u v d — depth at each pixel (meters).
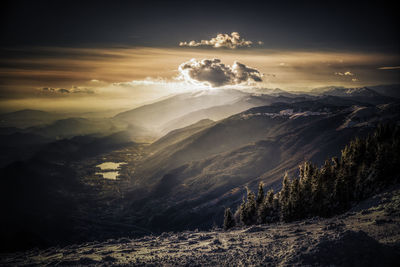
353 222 25.03
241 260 18.41
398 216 24.11
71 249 26.45
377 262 15.59
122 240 29.50
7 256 25.02
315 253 16.52
